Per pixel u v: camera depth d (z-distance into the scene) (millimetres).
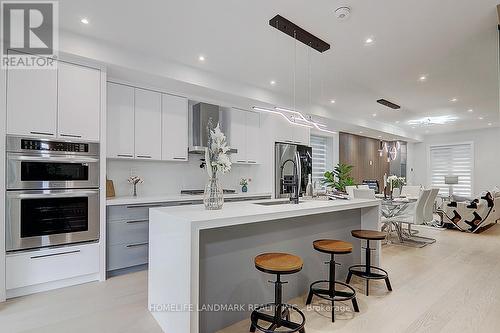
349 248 2297
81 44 2867
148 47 3162
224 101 4586
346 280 2982
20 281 2600
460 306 2457
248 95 4422
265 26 2701
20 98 2619
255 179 5355
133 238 3348
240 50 3238
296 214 2248
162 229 2094
